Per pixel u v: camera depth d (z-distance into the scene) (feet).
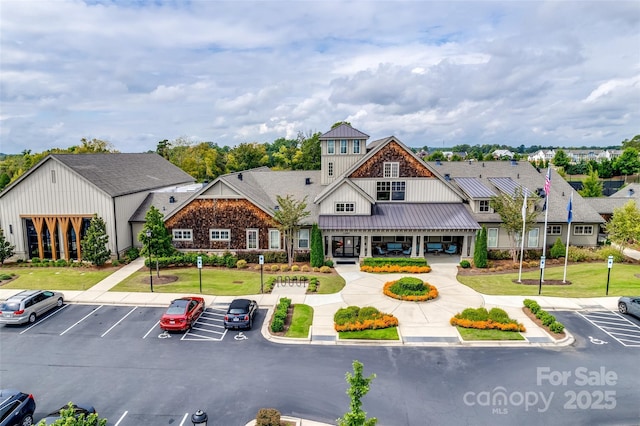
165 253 119.14
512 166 157.07
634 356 68.33
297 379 62.03
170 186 168.14
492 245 131.85
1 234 125.29
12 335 78.18
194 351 71.26
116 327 81.46
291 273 115.96
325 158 141.49
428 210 129.70
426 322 81.15
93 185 125.39
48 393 59.11
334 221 124.98
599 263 124.88
